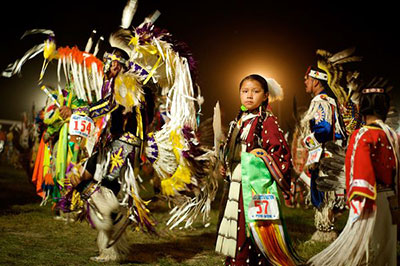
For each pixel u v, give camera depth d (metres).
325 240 4.46
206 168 3.76
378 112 2.80
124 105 3.64
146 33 3.80
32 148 6.94
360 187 2.58
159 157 3.74
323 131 4.15
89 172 3.62
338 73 4.44
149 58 3.88
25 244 4.22
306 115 4.30
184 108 3.79
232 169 3.15
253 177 2.96
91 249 4.16
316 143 4.16
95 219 3.56
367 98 2.82
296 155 5.33
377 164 2.68
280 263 2.88
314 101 4.30
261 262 2.98
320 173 4.16
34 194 7.90
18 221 5.29
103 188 3.56
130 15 4.01
